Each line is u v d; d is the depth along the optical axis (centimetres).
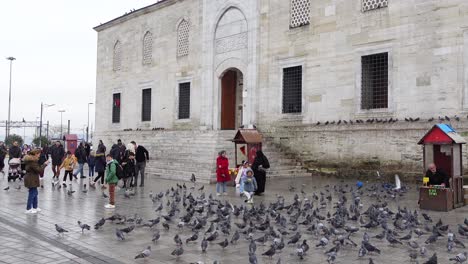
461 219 1098
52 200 1417
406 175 1798
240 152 1811
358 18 2006
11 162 2025
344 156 2027
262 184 1539
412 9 1822
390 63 1886
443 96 1719
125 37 3616
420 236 899
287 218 1077
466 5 1669
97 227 968
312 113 2183
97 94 3966
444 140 1251
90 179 2025
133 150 1777
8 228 991
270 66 2402
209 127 2772
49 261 739
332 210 1211
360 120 1970
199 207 1141
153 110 3272
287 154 2248
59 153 1920
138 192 1614
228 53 2670
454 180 1266
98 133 3912
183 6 3034
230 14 2662
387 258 749
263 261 739
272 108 2381
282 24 2345
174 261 736
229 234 923
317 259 753
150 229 981
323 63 2141
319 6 2173
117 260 742
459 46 1681
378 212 1027
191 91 2941
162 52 3216
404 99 1838
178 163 2188
